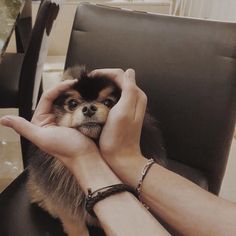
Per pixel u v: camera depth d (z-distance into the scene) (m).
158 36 0.88
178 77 0.87
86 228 0.73
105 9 0.92
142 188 0.60
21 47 1.57
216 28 0.85
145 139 0.71
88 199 0.55
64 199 0.69
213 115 0.85
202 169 0.90
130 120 0.58
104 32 0.90
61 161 0.62
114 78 0.67
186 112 0.87
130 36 0.89
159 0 2.44
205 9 2.11
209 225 0.56
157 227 0.52
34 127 0.59
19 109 1.23
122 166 0.60
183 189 0.59
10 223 0.77
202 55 0.85
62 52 2.50
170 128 0.89
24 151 1.14
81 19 0.91
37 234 0.75
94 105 0.61
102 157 0.60
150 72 0.88
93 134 0.60
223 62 0.84
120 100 0.58
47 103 0.65
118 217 0.53
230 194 1.46
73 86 0.66
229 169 1.57
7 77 1.28
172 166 0.90
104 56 0.90
